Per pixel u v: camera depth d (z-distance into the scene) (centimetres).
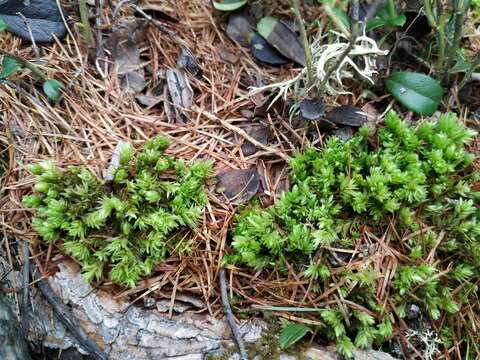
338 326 16
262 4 23
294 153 19
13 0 20
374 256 17
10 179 18
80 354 16
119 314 16
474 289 17
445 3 22
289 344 16
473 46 22
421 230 17
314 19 22
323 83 18
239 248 16
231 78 21
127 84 20
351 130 20
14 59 18
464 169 19
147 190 17
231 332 16
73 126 19
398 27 21
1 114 19
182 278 17
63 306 16
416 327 17
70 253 17
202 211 17
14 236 17
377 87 21
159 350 16
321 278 17
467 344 17
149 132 19
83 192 17
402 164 18
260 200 18
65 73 20
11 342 15
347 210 18
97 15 20
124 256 16
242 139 20
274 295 17
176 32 22
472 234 17
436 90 19
